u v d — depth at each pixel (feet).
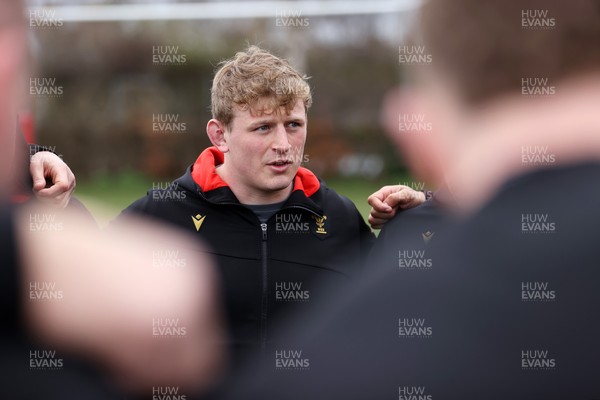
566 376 6.56
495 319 6.70
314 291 23.59
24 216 6.95
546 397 6.56
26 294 6.43
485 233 6.97
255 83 22.97
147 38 148.46
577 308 6.61
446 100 7.17
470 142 7.20
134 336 6.39
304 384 7.36
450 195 7.88
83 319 6.37
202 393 6.88
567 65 6.63
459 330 6.75
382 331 7.07
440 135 7.47
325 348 7.33
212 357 6.94
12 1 6.68
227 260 23.59
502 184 7.06
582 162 6.87
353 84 150.51
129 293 6.42
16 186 7.66
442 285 6.93
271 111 23.24
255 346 22.30
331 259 24.48
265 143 23.50
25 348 6.44
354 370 7.08
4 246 6.47
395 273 7.29
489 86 6.81
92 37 146.61
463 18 6.73
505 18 6.60
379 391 6.88
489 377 6.64
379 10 110.11
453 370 6.70
